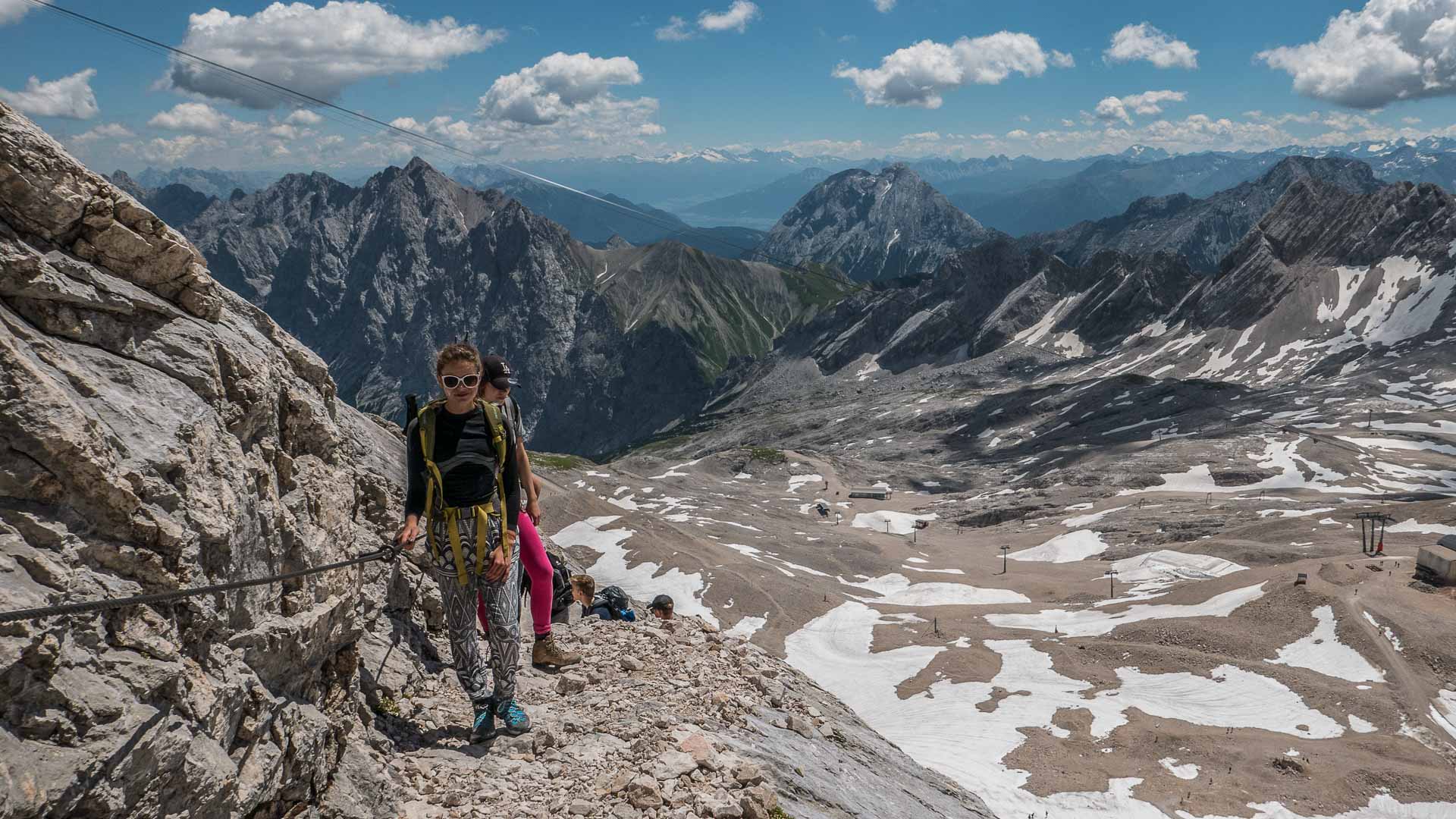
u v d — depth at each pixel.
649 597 133.88
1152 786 73.94
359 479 10.75
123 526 4.98
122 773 4.46
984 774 77.56
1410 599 106.56
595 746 8.41
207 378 6.12
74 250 5.45
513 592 8.62
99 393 5.19
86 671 4.52
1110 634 110.81
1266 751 78.12
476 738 8.42
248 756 5.73
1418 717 83.44
